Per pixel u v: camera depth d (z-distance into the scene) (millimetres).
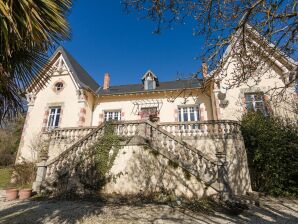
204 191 8266
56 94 15727
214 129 10289
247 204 7332
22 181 12211
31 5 2594
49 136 12312
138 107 15914
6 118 3414
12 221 5945
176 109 15203
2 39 2551
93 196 8836
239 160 9461
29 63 3447
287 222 5707
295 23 4031
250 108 12086
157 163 9172
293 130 9562
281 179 8609
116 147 9758
